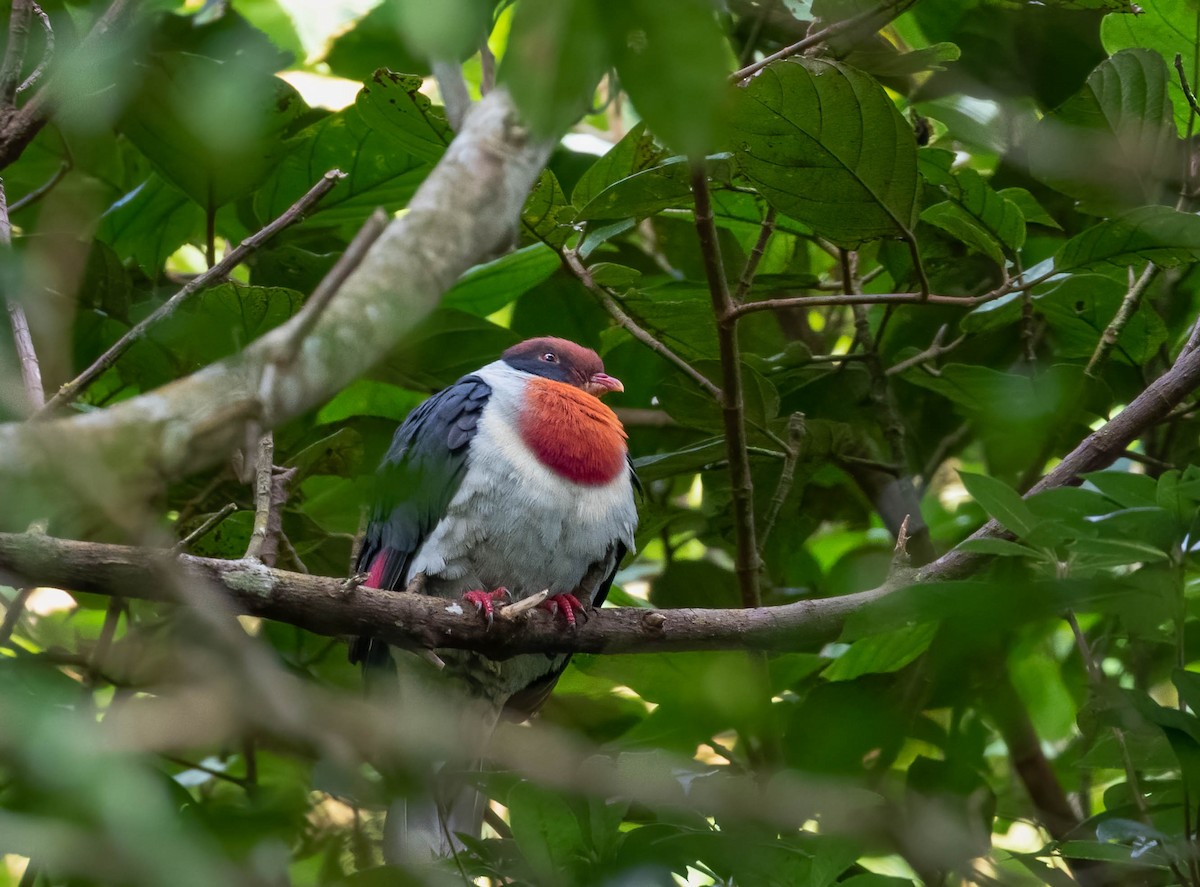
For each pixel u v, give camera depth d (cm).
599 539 867
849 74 652
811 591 987
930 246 965
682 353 913
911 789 536
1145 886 659
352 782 533
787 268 1083
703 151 256
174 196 946
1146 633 646
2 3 804
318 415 1016
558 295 1102
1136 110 841
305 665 926
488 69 829
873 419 1026
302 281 921
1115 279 889
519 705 941
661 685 747
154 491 330
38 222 850
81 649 650
